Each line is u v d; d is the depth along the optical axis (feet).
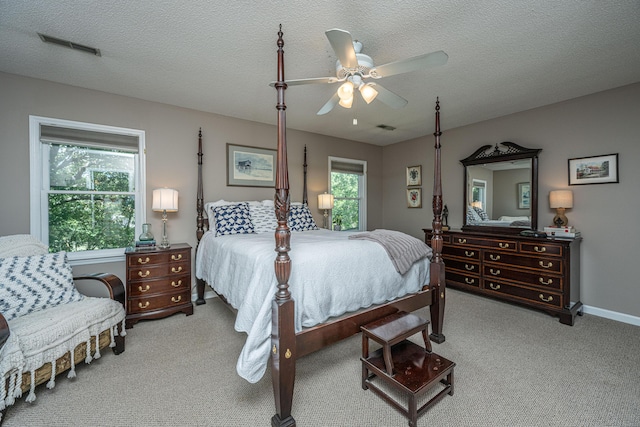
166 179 10.79
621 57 7.37
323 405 5.32
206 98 10.18
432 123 13.07
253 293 5.56
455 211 13.93
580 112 9.95
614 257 9.29
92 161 9.73
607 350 7.26
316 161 14.92
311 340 5.29
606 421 4.89
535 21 5.92
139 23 5.98
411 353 5.92
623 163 9.09
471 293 12.16
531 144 11.19
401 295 7.45
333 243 6.94
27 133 8.50
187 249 9.71
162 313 9.19
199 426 4.83
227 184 12.15
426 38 6.54
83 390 5.71
